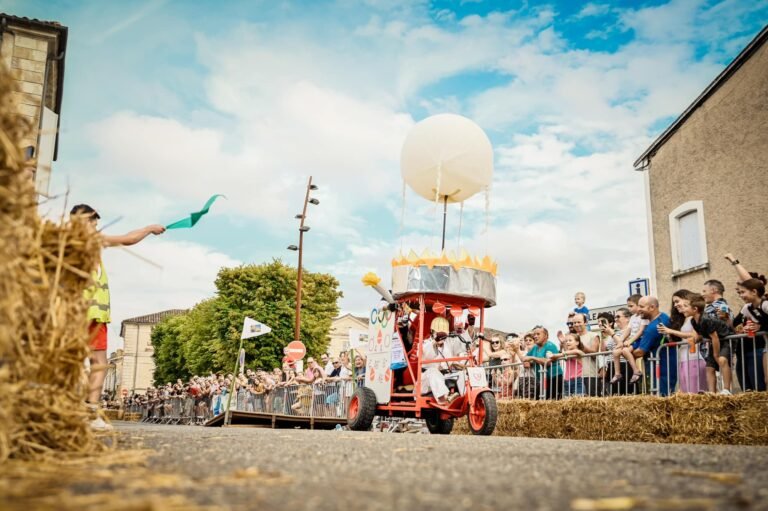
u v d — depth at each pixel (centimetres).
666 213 1595
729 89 1410
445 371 794
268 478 212
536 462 275
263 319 3944
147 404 3706
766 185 1307
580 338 859
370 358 858
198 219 405
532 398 870
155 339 6203
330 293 4272
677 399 604
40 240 269
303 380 1490
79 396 279
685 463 273
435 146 787
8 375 237
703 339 653
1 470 214
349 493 184
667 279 1580
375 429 1166
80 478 202
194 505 159
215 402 2188
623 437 651
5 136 228
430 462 272
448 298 808
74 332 274
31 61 1523
